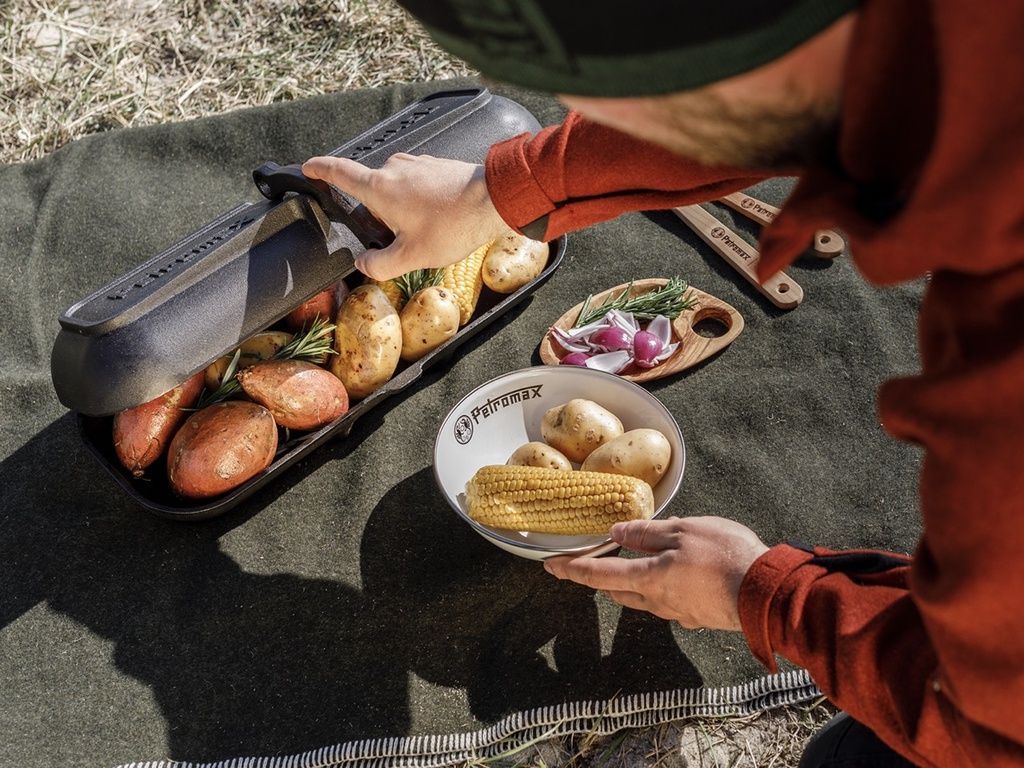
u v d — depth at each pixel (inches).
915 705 28.1
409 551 55.6
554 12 16.7
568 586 53.1
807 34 16.2
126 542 57.1
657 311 65.7
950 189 17.3
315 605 53.4
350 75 97.0
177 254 54.6
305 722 48.6
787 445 59.6
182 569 55.6
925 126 18.4
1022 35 15.6
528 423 57.7
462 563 54.7
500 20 17.6
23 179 82.3
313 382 54.8
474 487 50.8
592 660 49.9
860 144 19.1
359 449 60.9
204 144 84.1
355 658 51.0
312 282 54.6
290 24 103.1
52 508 59.3
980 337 20.1
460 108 60.5
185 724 49.0
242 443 52.6
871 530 54.8
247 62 99.3
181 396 54.1
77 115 94.3
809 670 32.8
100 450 57.1
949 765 28.5
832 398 61.7
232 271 52.2
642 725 48.0
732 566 37.5
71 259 75.7
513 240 63.3
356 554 55.7
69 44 102.0
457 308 59.9
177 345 50.5
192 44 101.9
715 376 63.7
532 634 51.3
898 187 20.0
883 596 31.8
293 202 53.2
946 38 16.1
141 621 53.4
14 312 71.6
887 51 17.2
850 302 67.2
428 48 98.2
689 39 16.1
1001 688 23.8
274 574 55.0
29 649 52.5
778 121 18.8
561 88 18.1
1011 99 16.1
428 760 47.2
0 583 55.7
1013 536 21.2
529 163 41.8
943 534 22.6
